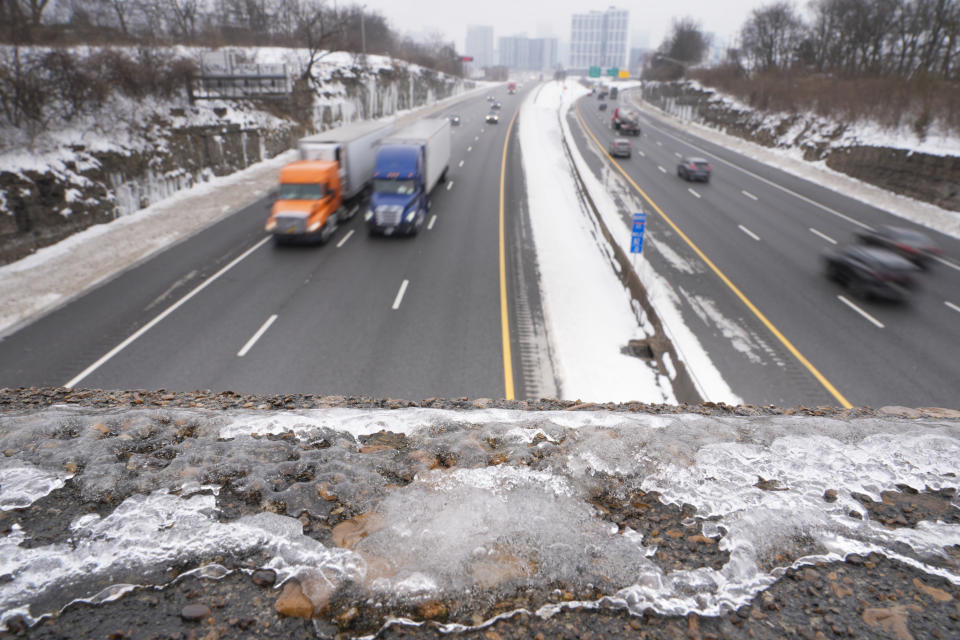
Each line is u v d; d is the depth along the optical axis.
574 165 41.31
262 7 70.06
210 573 3.00
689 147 54.50
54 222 21.70
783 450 4.50
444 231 25.42
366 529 3.37
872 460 4.42
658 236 25.16
